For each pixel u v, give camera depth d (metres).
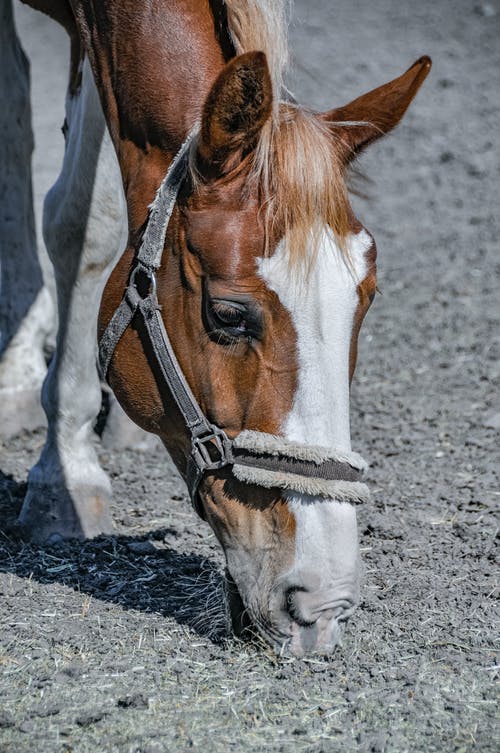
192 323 4.98
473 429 9.75
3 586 6.29
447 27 24.55
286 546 4.84
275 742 4.60
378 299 13.98
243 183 4.79
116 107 5.63
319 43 23.52
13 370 9.52
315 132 4.79
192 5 5.41
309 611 4.83
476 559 6.83
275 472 4.80
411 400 10.62
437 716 4.82
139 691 5.05
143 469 8.90
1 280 9.56
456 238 16.05
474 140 19.64
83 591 6.27
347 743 4.59
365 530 7.34
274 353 4.77
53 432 7.36
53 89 20.97
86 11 5.91
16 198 9.34
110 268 7.13
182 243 4.99
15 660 5.37
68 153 7.03
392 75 21.88
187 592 6.26
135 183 5.41
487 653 5.45
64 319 7.15
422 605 6.04
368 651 5.41
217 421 4.95
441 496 8.05
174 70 5.29
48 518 7.21
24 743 4.61
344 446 4.80
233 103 4.60
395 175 18.41
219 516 5.06
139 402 5.36
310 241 4.62
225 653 5.34
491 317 13.11
